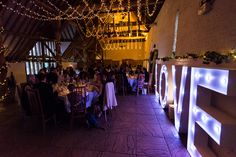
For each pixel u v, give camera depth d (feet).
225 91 4.97
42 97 10.68
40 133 10.78
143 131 10.85
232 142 5.12
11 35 23.99
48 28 31.42
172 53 15.87
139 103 17.61
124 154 8.35
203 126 6.59
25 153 8.52
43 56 34.35
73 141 9.68
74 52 45.29
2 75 18.56
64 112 12.39
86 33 41.34
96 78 15.93
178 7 14.55
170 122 12.32
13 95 19.24
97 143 9.42
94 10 28.76
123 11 29.25
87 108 12.31
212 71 5.86
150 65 30.22
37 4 23.06
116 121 12.59
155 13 27.48
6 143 9.55
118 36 42.39
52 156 8.23
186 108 9.97
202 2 8.93
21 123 12.55
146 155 8.27
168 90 14.15
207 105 7.29
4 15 20.06
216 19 7.64
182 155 8.27
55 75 18.16
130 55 49.96
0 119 13.46
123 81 21.83
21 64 27.22
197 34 10.02
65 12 27.55
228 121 5.29
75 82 15.70
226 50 6.76
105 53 50.65
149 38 38.96
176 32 15.20
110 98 12.92
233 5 6.30
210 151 7.25
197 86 7.23
